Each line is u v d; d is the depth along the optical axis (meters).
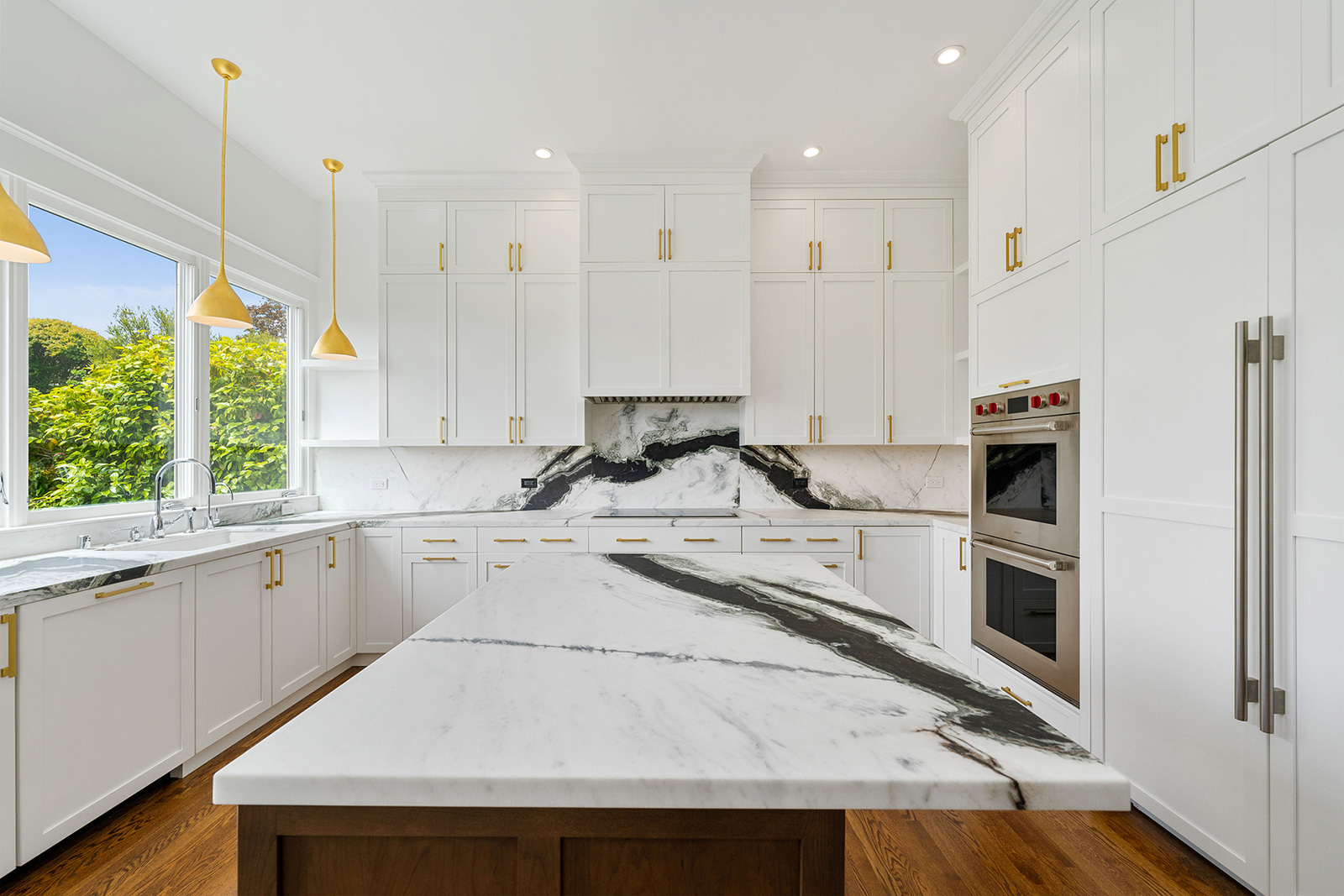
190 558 2.00
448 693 0.72
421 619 3.11
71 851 1.65
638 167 3.12
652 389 3.16
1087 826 1.77
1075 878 1.55
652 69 2.38
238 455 3.07
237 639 2.24
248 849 0.59
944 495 3.62
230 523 2.89
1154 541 1.60
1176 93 1.53
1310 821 1.24
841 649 0.89
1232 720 1.40
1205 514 1.45
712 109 2.66
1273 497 1.29
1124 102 1.70
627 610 1.11
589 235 3.16
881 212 3.30
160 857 1.63
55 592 1.56
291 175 3.31
